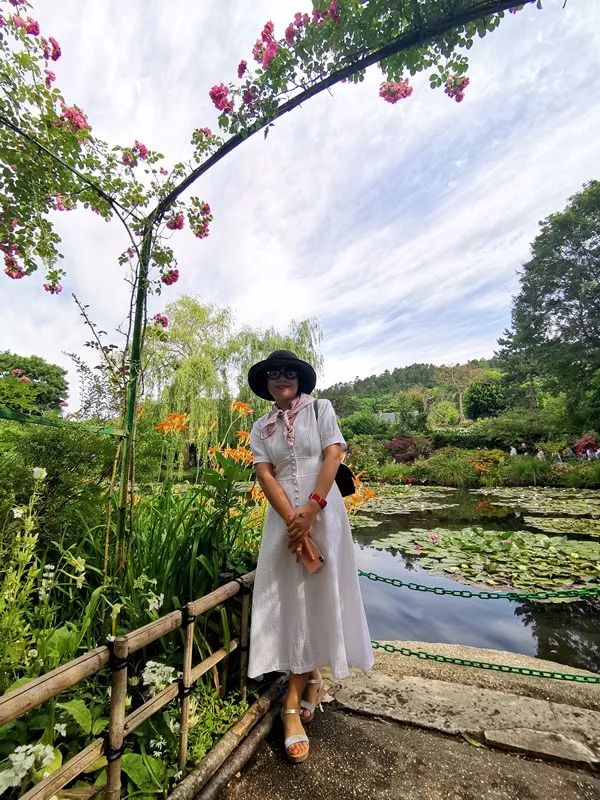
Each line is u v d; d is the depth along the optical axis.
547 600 3.64
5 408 1.17
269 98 1.61
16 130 1.38
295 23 1.58
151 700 1.00
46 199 1.86
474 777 1.15
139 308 1.54
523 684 1.75
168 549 1.44
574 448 15.30
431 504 9.23
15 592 0.99
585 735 1.33
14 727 0.95
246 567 1.53
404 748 1.27
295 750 1.20
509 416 19.84
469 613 3.41
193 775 1.04
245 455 2.19
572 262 18.73
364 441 20.70
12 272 1.95
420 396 33.91
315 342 12.38
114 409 1.54
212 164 1.64
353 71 1.57
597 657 2.67
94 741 0.87
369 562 4.76
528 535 5.44
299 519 1.24
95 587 1.38
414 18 1.46
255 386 1.62
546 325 19.48
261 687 1.50
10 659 0.94
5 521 1.20
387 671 1.86
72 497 1.41
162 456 2.00
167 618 1.04
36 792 0.72
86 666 0.81
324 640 1.30
